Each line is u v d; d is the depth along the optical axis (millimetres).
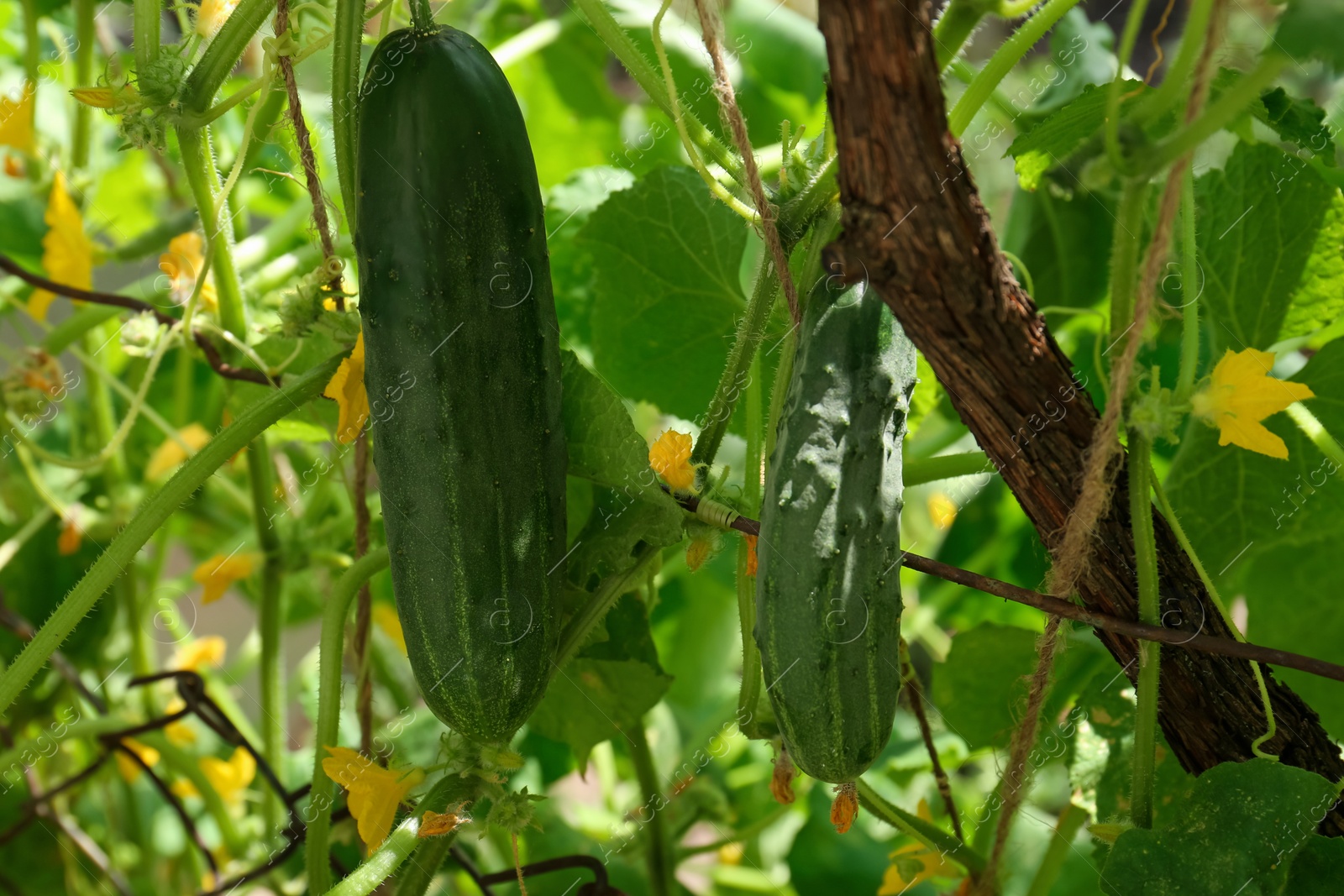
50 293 944
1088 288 1000
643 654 894
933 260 675
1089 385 991
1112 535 737
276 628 998
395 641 1063
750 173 721
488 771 776
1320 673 724
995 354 694
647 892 1037
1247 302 889
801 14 1171
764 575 715
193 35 803
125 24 1171
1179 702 763
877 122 661
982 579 729
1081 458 714
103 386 1072
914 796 1153
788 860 1098
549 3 1218
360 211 737
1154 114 688
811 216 742
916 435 1071
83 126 1003
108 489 1100
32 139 987
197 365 1227
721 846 996
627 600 883
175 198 1158
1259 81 667
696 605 1235
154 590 1125
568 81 1216
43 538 1111
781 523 709
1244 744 762
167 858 1220
